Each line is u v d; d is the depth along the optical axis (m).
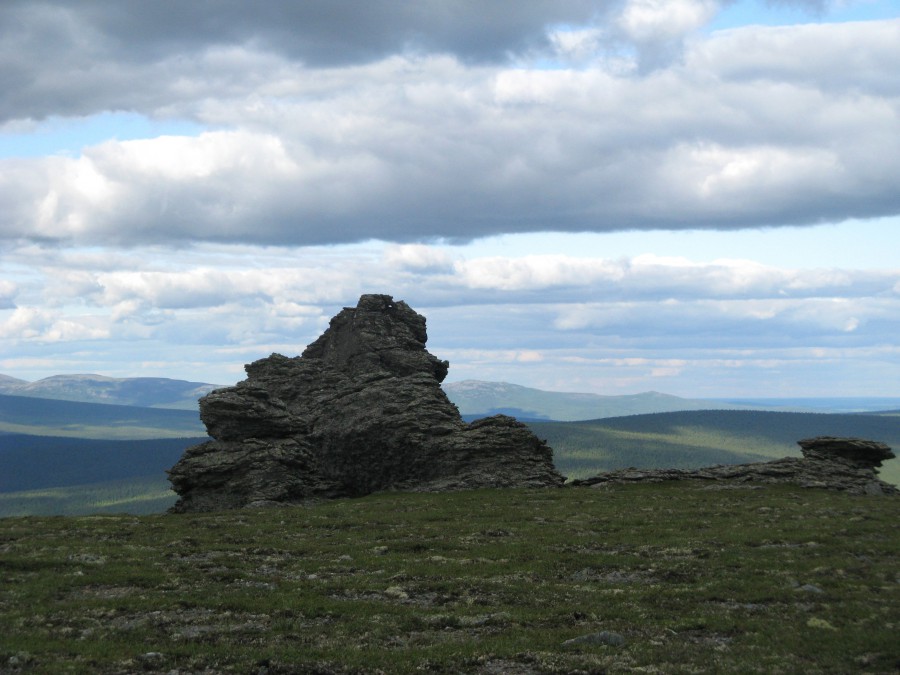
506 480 113.50
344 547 62.00
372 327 148.62
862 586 46.03
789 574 50.16
